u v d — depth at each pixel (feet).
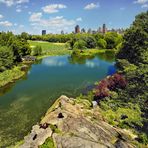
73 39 548.31
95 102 135.64
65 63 323.78
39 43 615.16
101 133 86.99
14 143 101.50
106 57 401.70
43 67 287.89
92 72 254.06
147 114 111.65
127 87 134.62
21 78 225.15
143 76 129.49
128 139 90.12
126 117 112.06
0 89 186.60
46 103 151.33
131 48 181.88
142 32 172.86
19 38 372.99
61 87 190.49
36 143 82.12
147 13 200.03
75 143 79.25
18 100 158.20
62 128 89.04
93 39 564.30
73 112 105.70
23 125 119.03
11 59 256.52
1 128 115.96
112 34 578.66
